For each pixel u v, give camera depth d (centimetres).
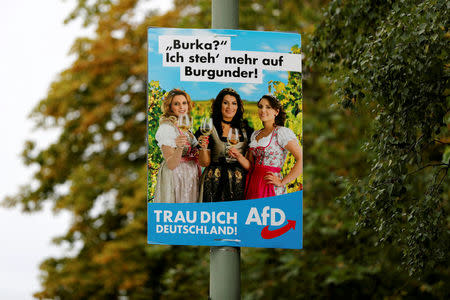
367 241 1305
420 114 730
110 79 2420
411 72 698
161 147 688
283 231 684
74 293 2314
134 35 2442
